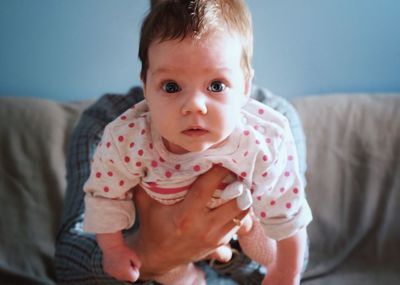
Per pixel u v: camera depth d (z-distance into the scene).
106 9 1.69
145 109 0.89
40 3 1.69
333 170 1.60
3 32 1.71
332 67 1.77
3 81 1.76
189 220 0.86
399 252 1.52
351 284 1.46
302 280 1.49
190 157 0.83
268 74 1.76
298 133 1.15
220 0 0.80
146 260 0.94
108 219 0.88
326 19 1.71
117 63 1.76
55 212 1.58
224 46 0.76
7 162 1.60
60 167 1.61
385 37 1.74
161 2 0.82
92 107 1.27
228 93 0.76
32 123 1.63
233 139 0.82
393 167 1.58
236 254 1.00
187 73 0.75
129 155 0.85
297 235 0.85
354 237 1.55
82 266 0.99
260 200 0.82
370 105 1.66
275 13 1.70
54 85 1.78
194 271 0.99
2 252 1.52
